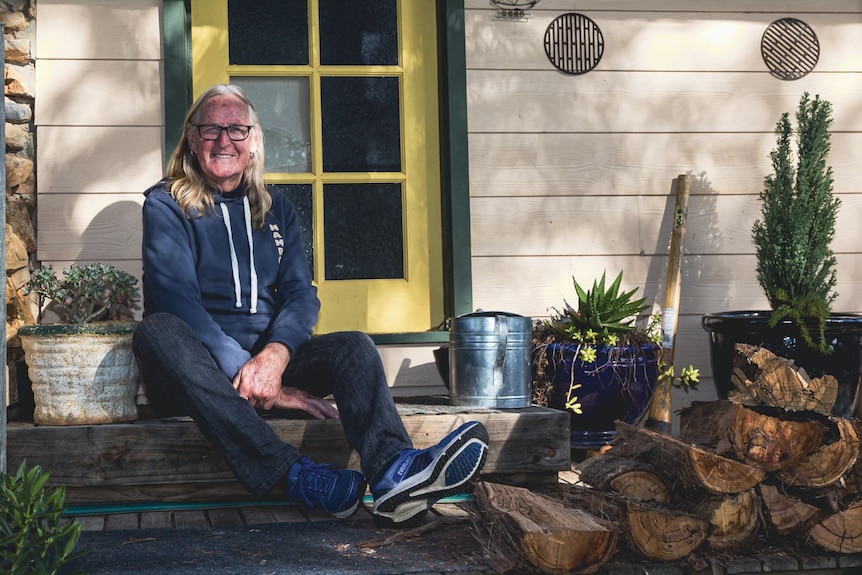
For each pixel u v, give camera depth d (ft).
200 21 13.05
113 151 12.51
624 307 11.98
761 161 13.88
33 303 12.05
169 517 9.24
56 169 12.37
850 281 13.89
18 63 12.28
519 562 7.57
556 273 13.39
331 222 13.38
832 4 14.05
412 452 8.48
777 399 8.95
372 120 13.47
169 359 8.83
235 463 8.73
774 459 8.22
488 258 13.24
